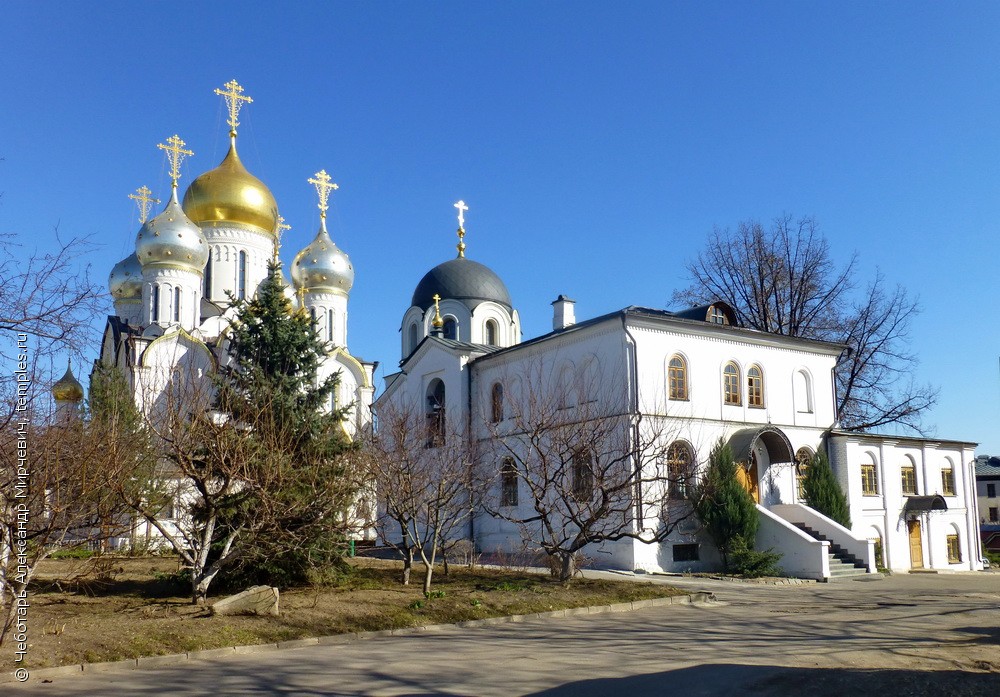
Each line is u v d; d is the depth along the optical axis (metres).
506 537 34.44
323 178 52.56
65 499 15.31
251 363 22.36
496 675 12.91
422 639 16.45
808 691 11.67
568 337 33.53
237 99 52.19
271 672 13.27
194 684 12.44
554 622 18.62
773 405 34.75
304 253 51.19
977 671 13.01
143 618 16.28
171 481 22.31
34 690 12.08
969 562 38.69
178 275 44.47
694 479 30.58
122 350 40.62
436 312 48.09
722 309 35.41
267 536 18.98
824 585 27.03
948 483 38.94
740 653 14.68
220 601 16.86
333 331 50.66
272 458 18.23
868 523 35.25
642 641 16.05
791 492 34.47
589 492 24.88
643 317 31.28
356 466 21.78
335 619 17.19
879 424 42.81
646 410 30.58
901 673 12.76
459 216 55.88
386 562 29.00
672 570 30.27
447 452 26.42
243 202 49.75
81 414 18.67
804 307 44.75
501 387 36.69
